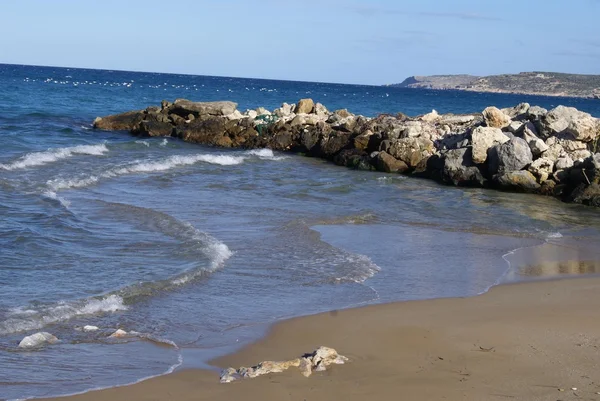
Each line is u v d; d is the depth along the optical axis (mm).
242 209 18641
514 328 9766
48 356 8383
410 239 16141
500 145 25391
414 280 12500
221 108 38938
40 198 18266
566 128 26156
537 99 173750
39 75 145500
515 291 11984
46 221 15742
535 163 24703
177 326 9648
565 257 15047
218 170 26500
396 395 7348
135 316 9977
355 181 25547
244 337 9281
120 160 27125
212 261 12914
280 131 35281
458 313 10492
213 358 8508
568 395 7344
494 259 14508
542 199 23719
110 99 70562
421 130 29875
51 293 10867
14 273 11852
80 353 8523
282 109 39500
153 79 182750
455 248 15414
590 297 11711
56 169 23484
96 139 35469
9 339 8867
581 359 8516
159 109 40656
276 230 16109
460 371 8070
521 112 32906
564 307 10961
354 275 12602
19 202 17609
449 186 25953
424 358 8516
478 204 21922
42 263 12539
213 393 7398
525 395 7336
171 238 14648
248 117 37250
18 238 14102
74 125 41406
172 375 7906
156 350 8727
